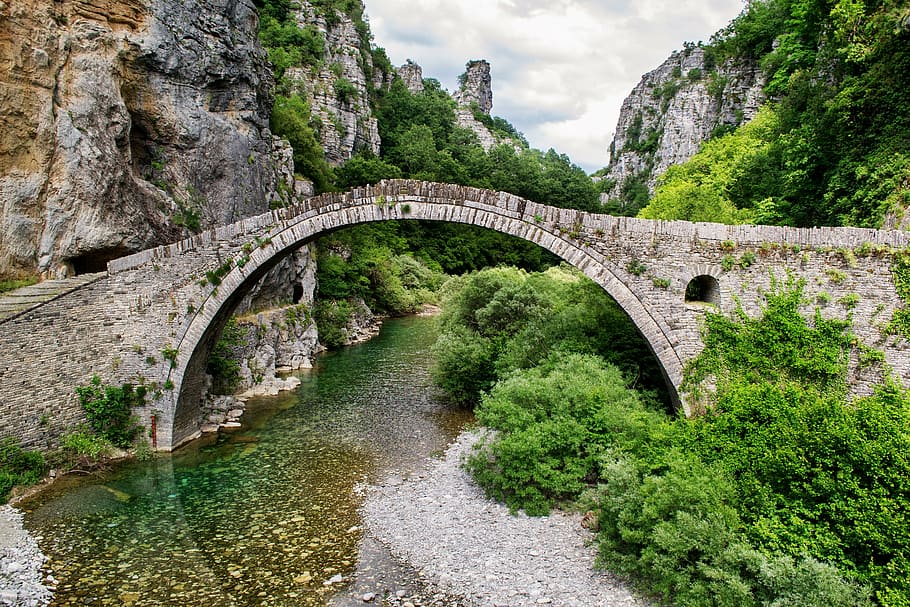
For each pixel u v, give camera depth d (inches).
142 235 935.0
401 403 1064.2
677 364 700.7
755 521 458.9
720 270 689.6
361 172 2719.0
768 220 1032.2
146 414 796.6
